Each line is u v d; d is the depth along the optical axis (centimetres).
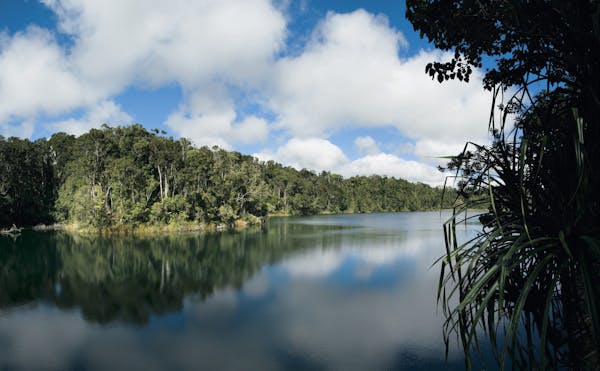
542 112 262
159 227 5875
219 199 6950
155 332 1627
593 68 222
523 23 254
